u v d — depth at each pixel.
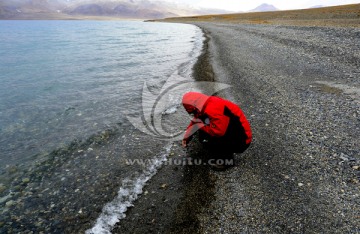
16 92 11.70
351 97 7.58
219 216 3.74
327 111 6.76
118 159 5.64
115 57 21.50
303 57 13.43
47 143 6.63
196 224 3.65
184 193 4.35
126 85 12.03
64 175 5.18
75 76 14.66
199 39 30.64
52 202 4.41
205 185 4.48
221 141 4.36
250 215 3.67
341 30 19.20
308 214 3.55
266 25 35.75
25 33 66.38
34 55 24.55
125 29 81.00
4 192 4.74
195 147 5.80
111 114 8.45
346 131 5.62
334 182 4.10
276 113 7.01
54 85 12.73
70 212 4.14
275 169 4.64
